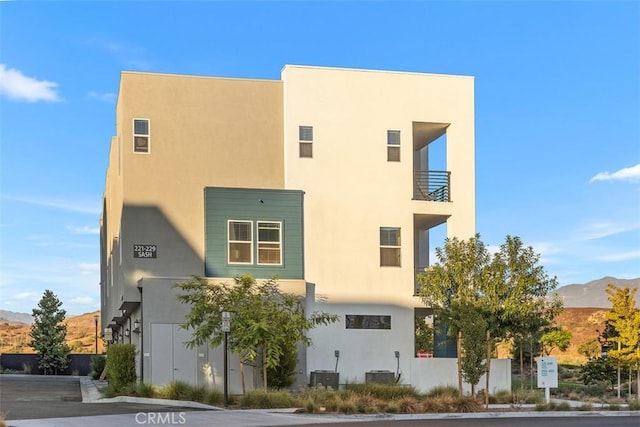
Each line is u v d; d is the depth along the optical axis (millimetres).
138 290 28656
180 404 23031
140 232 29016
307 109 30672
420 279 27484
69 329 94188
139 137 29422
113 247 35406
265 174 30391
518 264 26750
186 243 29328
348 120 31000
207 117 30094
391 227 30922
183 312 28188
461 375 25281
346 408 22078
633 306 33594
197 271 29297
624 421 20938
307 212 30344
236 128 30312
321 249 30281
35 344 49844
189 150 29797
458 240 28859
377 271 30641
